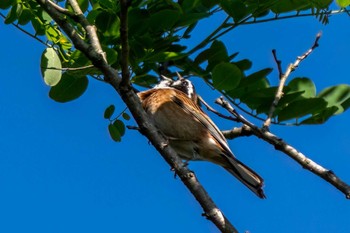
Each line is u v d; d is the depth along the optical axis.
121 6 8.36
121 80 8.92
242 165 11.45
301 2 10.95
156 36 10.77
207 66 11.29
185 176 8.53
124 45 8.59
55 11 9.49
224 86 10.62
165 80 11.56
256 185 11.28
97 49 9.32
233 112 10.10
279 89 10.50
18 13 10.28
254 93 10.88
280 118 10.77
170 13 10.42
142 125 8.95
